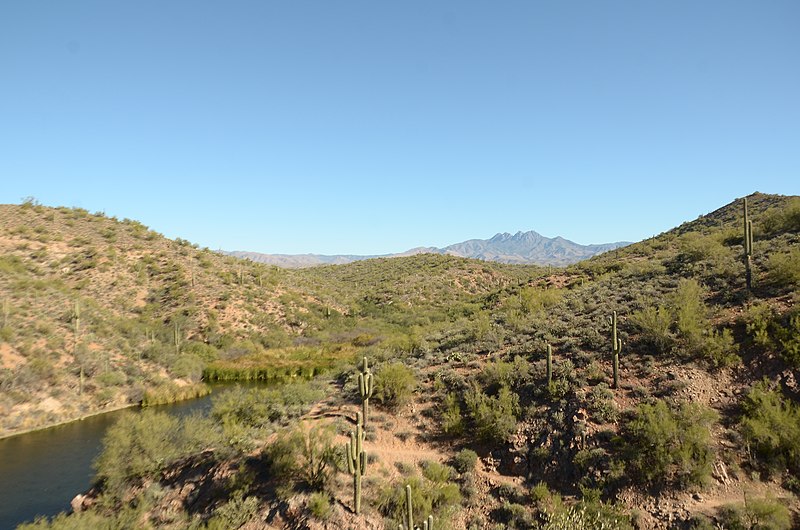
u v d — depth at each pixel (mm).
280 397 23844
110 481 17734
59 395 33875
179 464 18547
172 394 39344
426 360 27016
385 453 18875
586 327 24375
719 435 15656
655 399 17703
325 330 66500
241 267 82875
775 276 22234
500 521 15164
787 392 16234
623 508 14328
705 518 13023
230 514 15406
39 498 20375
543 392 20078
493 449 18547
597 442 16734
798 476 13992
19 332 37125
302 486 16250
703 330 19938
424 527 12914
